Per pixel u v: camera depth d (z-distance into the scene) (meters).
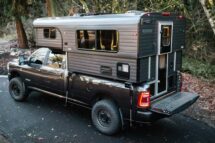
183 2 13.34
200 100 8.82
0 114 7.75
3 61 15.15
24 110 8.10
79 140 6.23
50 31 7.43
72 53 6.98
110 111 6.23
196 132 6.69
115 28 5.86
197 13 13.76
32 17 19.05
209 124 7.15
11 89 8.96
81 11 16.30
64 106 8.48
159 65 6.39
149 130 6.81
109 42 6.08
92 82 6.57
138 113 5.81
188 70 12.63
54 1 16.05
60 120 7.38
